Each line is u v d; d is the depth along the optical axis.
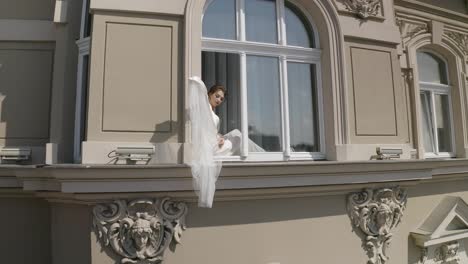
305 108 5.23
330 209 4.82
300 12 5.32
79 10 5.23
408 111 6.80
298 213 4.63
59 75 5.05
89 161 4.00
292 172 4.37
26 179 4.25
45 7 5.45
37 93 5.25
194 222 4.16
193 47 4.43
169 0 4.43
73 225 4.12
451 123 7.61
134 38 4.30
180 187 4.00
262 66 5.07
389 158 5.29
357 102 5.23
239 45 4.89
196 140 4.03
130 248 3.91
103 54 4.20
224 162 4.50
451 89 7.68
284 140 5.00
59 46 5.12
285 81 5.09
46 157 4.78
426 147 7.26
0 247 4.75
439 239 5.99
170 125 4.28
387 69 5.56
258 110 4.98
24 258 4.75
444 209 6.27
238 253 4.29
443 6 7.74
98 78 4.15
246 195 4.33
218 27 4.90
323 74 5.21
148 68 4.30
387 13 5.71
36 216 4.84
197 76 4.39
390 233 5.15
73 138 4.96
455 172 6.46
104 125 4.11
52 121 4.96
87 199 3.83
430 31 7.34
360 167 4.74
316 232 4.70
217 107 4.89
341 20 5.25
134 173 3.80
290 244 4.54
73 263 4.08
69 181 3.74
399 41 5.66
